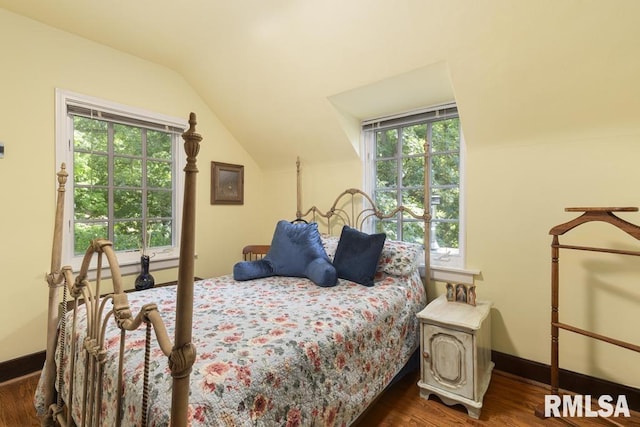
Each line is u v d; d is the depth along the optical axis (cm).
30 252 200
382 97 234
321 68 215
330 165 297
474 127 202
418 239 253
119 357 95
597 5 132
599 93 157
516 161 195
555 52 152
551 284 171
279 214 338
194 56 245
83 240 229
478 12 151
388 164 271
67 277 134
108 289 238
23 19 195
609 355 169
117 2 182
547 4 138
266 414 99
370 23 175
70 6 186
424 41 173
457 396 164
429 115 245
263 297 177
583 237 175
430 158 247
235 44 223
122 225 250
